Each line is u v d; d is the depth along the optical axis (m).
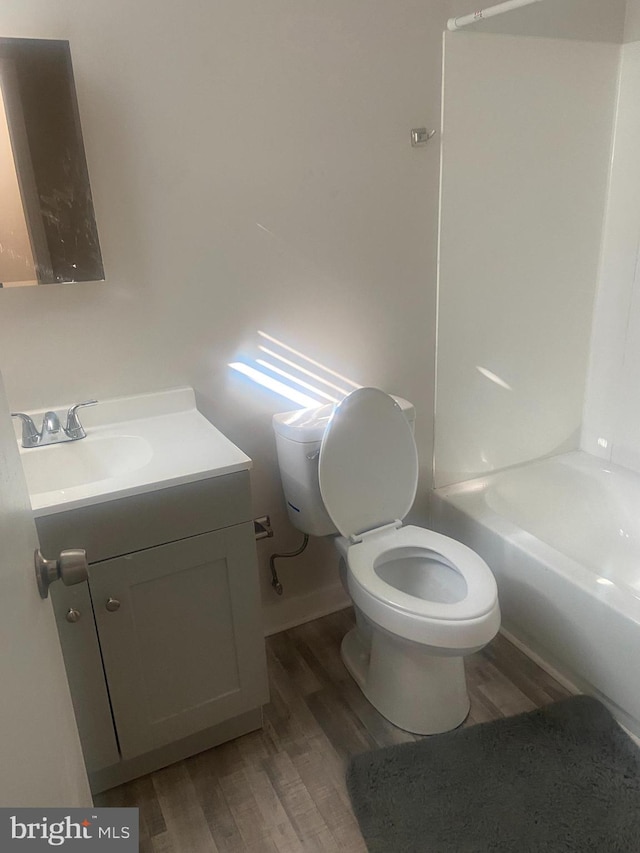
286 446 1.89
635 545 2.31
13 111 1.45
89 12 1.49
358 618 2.04
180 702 1.62
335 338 2.05
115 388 1.77
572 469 2.52
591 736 1.71
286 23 1.70
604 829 1.46
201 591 1.56
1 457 0.75
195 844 1.50
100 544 1.39
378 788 1.59
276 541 2.15
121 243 1.67
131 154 1.62
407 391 2.25
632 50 2.16
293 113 1.78
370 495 1.93
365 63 1.83
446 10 1.89
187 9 1.58
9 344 1.62
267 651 2.14
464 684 1.81
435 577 1.92
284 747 1.75
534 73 2.08
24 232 1.53
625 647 1.67
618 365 2.45
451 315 2.23
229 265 1.82
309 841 1.49
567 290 2.42
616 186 2.32
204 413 1.92
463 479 2.48
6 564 0.72
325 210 1.91
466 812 1.52
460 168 2.07
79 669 1.46
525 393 2.48
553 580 1.86
